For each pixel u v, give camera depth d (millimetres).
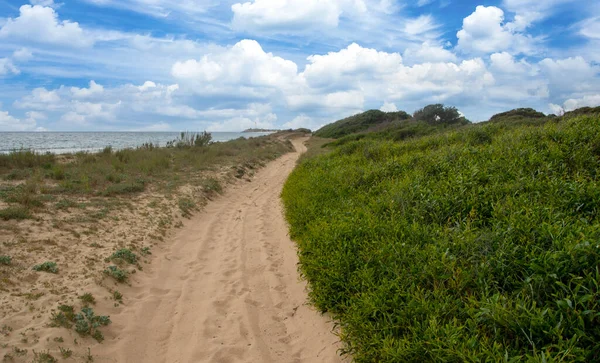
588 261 3039
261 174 16688
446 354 2734
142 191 10047
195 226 8250
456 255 3883
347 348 3557
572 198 4422
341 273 4332
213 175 13516
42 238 5914
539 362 2375
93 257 5527
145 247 6289
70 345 3568
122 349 3754
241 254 6641
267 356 3793
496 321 2861
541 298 3020
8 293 4227
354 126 48969
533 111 23391
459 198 5324
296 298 5000
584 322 2654
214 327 4289
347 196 7520
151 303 4754
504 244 3641
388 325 3270
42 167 11820
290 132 73375
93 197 8828
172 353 3854
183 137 22500
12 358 3227
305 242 5969
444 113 29781
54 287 4520
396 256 4176
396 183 6715
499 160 6324
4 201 7418
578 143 6223
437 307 3221
